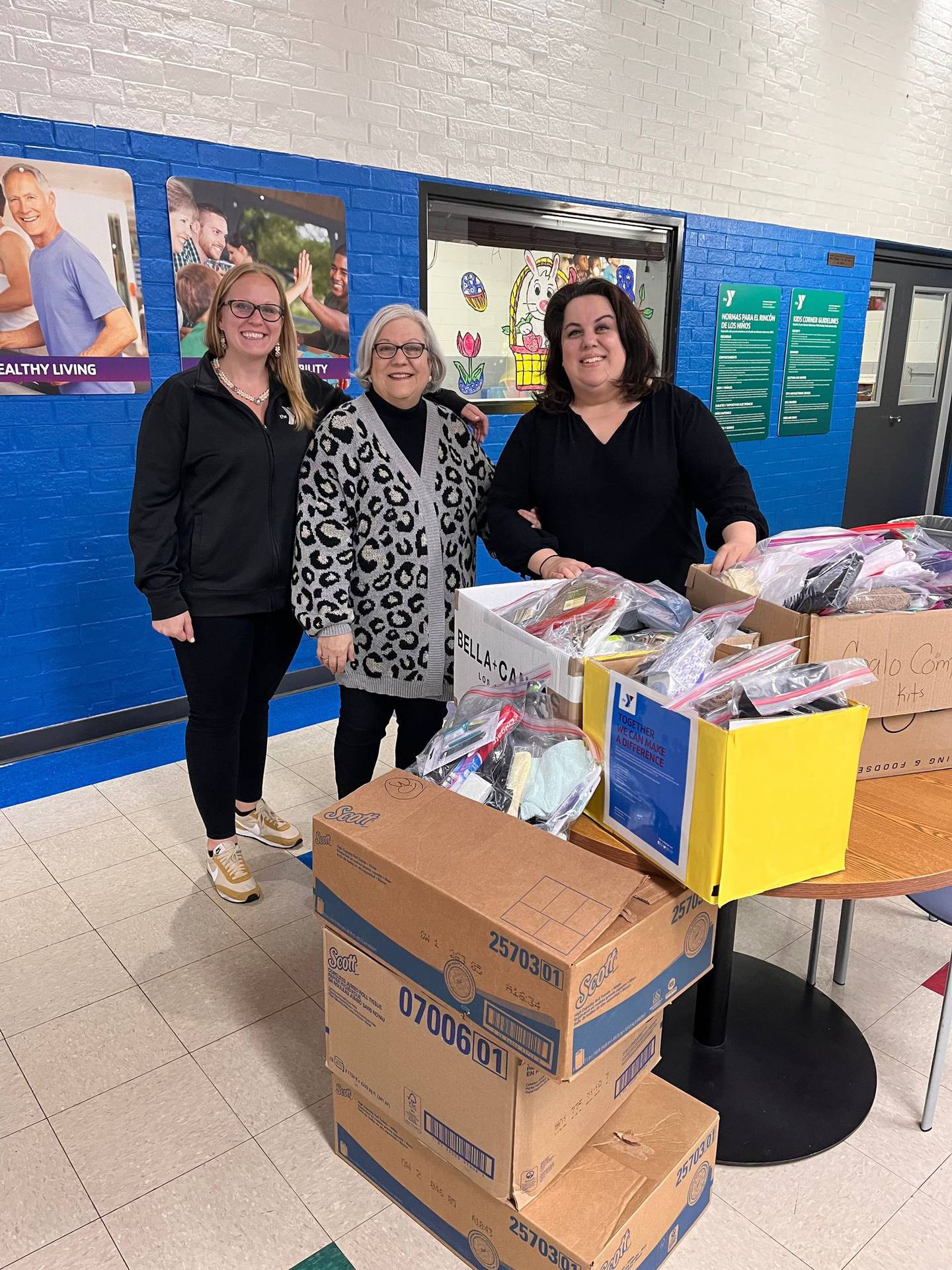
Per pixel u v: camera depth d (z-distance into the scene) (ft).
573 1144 4.03
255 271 6.10
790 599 4.30
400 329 5.87
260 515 6.49
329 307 10.98
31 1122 5.15
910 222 18.80
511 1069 3.51
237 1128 5.13
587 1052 3.33
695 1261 4.31
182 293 9.73
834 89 16.21
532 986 3.24
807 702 3.66
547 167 12.64
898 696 4.28
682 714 3.41
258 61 9.74
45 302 8.89
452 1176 4.12
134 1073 5.52
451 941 3.53
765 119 15.29
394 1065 4.12
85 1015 6.01
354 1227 4.51
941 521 5.52
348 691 6.59
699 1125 4.32
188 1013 6.04
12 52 8.25
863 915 7.33
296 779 9.44
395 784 4.29
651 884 3.68
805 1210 4.63
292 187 10.30
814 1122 5.16
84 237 8.96
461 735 4.36
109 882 7.55
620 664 4.09
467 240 12.36
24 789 9.16
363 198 10.94
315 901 4.21
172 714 10.89
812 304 17.20
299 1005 6.13
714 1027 5.65
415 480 6.17
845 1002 6.25
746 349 16.30
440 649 6.38
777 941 6.93
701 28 13.84
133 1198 4.67
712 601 4.91
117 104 8.92
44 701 9.89
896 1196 4.73
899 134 17.81
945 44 17.97
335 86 10.37
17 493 9.18
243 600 6.56
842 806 3.61
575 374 6.06
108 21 8.70
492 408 13.32
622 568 6.30
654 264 14.67
